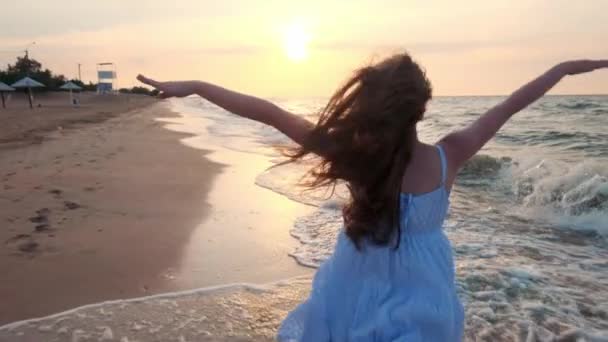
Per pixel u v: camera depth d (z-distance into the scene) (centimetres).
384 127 138
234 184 872
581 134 1400
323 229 605
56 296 403
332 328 166
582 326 351
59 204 683
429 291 156
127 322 359
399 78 142
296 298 403
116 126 2200
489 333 343
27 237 544
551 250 517
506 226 619
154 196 758
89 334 341
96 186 811
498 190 842
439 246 161
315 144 148
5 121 2273
